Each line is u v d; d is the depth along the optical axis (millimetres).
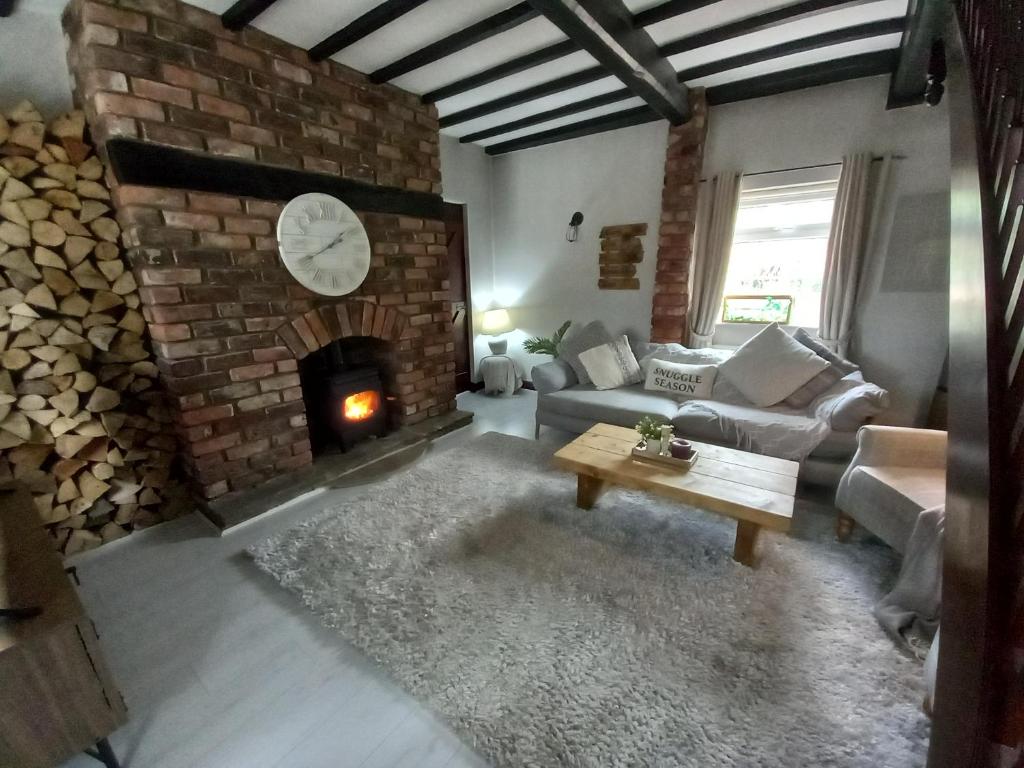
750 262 3365
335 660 1470
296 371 2568
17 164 1781
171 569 1929
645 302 3793
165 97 1925
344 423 2920
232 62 2107
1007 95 1021
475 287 4461
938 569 1476
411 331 3234
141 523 2225
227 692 1361
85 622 1081
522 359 4691
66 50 1960
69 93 2012
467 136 3885
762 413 2664
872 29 2201
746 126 3062
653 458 2064
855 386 2492
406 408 3309
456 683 1363
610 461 2121
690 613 1605
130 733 1244
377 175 2812
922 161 2617
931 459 1843
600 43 2037
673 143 3207
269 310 2398
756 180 3094
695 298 3436
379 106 2766
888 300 2852
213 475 2303
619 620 1581
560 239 4125
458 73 2695
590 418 3064
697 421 2680
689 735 1193
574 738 1193
